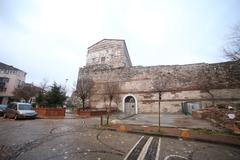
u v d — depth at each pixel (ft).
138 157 19.20
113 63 104.37
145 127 37.99
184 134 30.12
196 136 29.17
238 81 65.10
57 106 71.20
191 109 68.23
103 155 19.38
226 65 72.38
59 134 30.81
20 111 54.19
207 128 36.11
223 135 29.81
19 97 112.27
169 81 81.51
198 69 78.13
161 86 81.56
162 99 80.28
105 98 87.51
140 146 23.77
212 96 70.90
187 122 46.47
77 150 20.92
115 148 22.40
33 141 25.09
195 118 56.13
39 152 19.85
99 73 96.37
